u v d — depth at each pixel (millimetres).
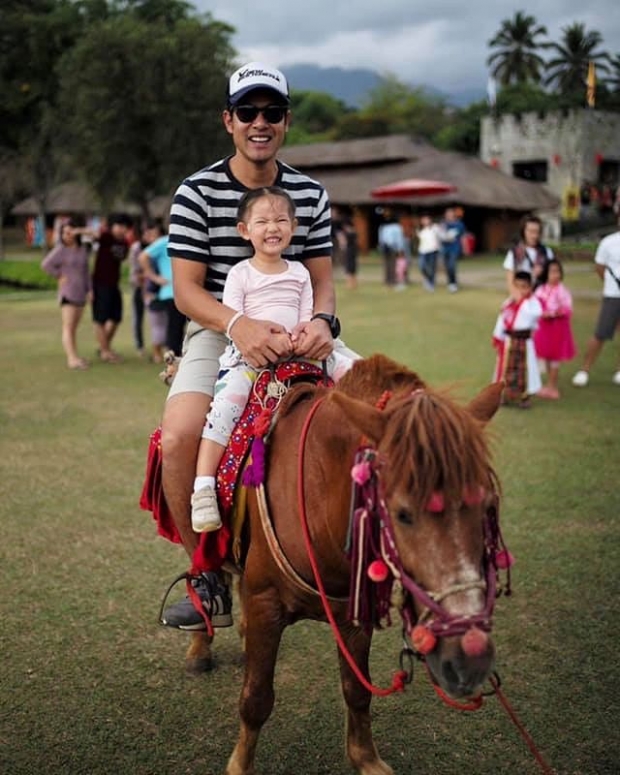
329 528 2549
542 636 3934
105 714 3375
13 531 5273
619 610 4160
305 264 3357
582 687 3520
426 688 3584
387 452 2127
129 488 6109
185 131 31188
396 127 72125
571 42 64438
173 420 3031
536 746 3146
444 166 37469
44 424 7945
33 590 4445
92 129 32156
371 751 3008
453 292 18891
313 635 4047
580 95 59125
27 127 42281
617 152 43281
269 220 2943
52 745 3168
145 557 4887
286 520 2676
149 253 10195
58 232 10930
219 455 2912
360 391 2576
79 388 9570
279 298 3018
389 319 14625
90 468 6582
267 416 2820
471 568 2061
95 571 4691
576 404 8484
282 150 44031
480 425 2172
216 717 3371
